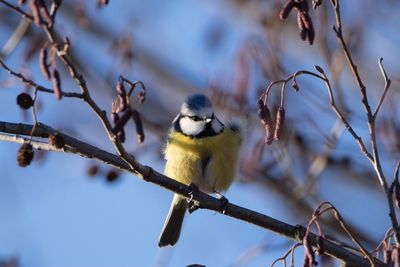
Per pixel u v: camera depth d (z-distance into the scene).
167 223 11.66
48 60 7.28
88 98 7.22
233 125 11.42
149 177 8.55
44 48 7.17
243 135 11.49
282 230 8.80
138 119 7.82
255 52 11.49
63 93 7.03
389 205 7.44
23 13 6.65
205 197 9.00
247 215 8.91
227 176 11.33
